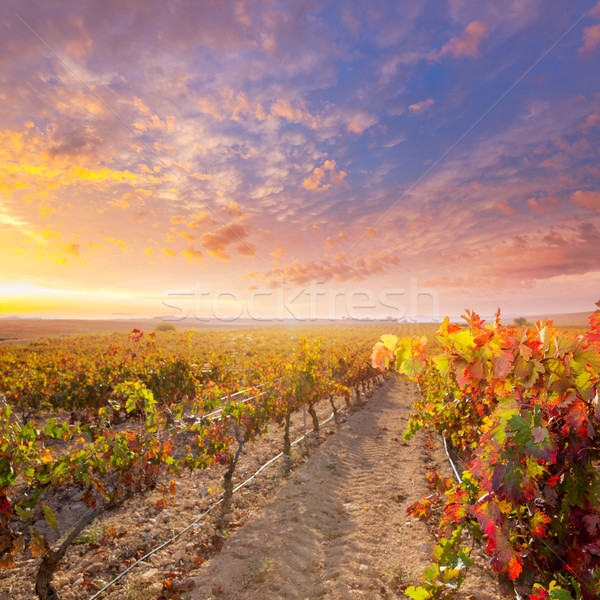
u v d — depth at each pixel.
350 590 3.89
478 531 2.96
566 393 2.12
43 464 3.67
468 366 2.20
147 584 3.98
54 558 3.42
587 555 2.23
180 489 6.52
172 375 12.29
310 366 10.52
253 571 4.25
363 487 6.70
